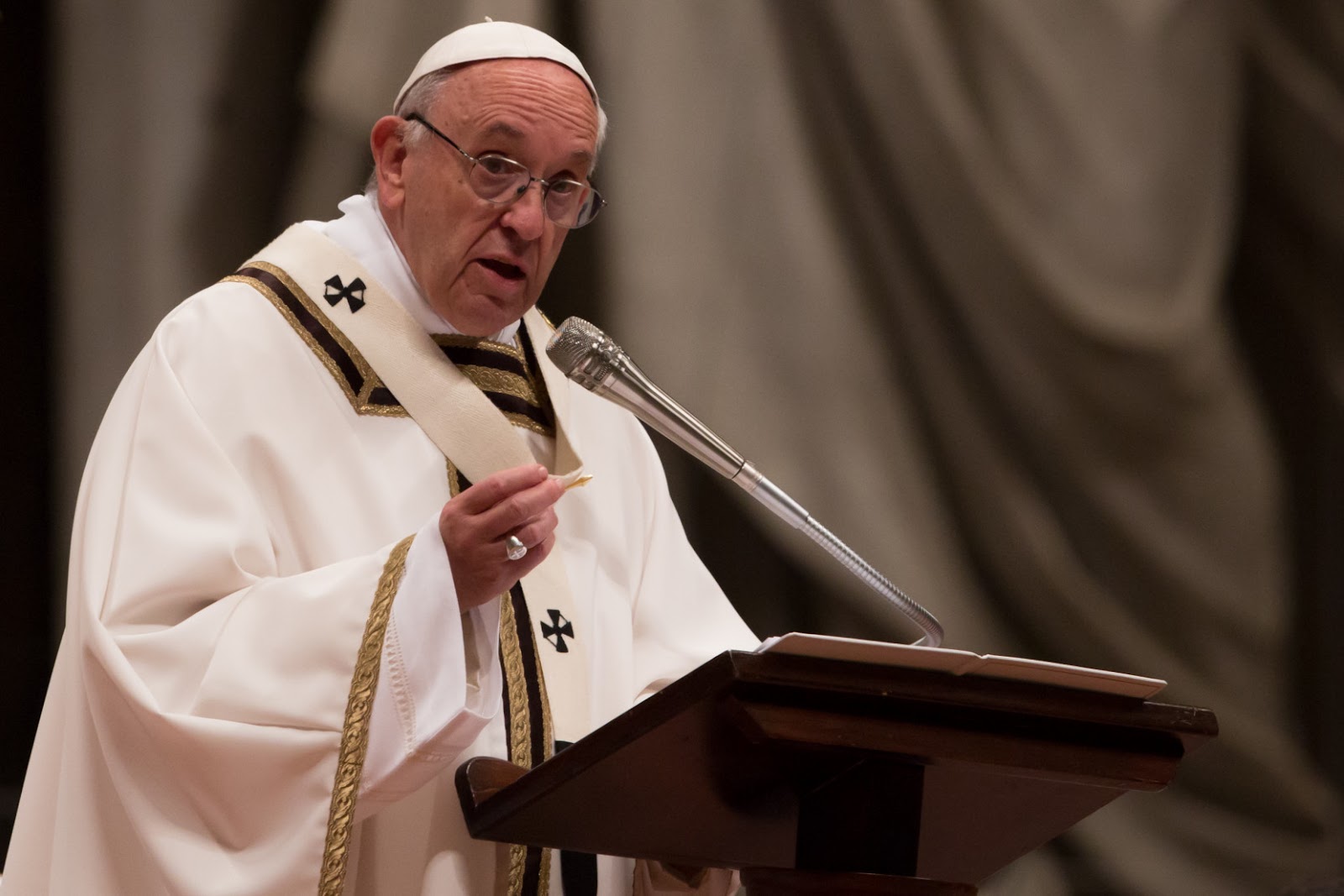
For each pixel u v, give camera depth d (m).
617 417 10.38
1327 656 21.78
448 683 7.36
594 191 9.27
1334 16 22.36
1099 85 21.83
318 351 8.99
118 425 8.53
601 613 9.38
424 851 8.10
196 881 7.29
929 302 21.52
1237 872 20.95
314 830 7.28
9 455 17.11
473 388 9.24
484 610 7.72
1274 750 21.45
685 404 20.25
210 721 7.36
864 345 21.19
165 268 17.75
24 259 17.45
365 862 8.06
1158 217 21.83
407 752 7.33
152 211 17.77
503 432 9.17
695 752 6.59
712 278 20.56
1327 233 22.12
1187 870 20.86
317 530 8.51
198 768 7.40
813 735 6.15
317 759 7.37
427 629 7.43
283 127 18.56
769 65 21.09
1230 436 21.89
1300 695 21.75
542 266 9.16
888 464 21.09
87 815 7.72
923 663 6.20
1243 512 21.88
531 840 7.51
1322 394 22.05
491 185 8.97
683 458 20.39
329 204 18.66
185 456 8.27
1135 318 21.66
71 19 17.78
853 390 21.08
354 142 18.80
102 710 7.65
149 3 18.03
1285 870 21.06
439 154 9.05
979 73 21.70
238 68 18.33
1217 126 22.11
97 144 17.72
